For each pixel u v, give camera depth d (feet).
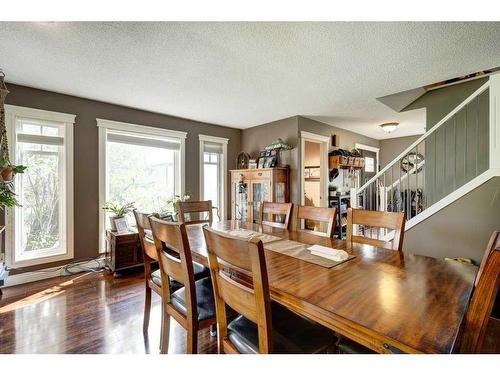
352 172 17.49
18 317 6.83
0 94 7.57
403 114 12.96
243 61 7.43
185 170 13.79
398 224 5.11
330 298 2.91
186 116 13.35
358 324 2.42
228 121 14.37
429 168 10.39
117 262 9.84
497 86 6.78
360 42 6.44
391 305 2.75
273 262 4.19
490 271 2.11
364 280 3.43
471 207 7.30
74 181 10.30
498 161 6.85
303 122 13.50
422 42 6.45
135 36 6.13
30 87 9.32
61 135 10.23
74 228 10.30
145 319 6.06
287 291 3.10
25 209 9.62
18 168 7.41
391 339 2.20
